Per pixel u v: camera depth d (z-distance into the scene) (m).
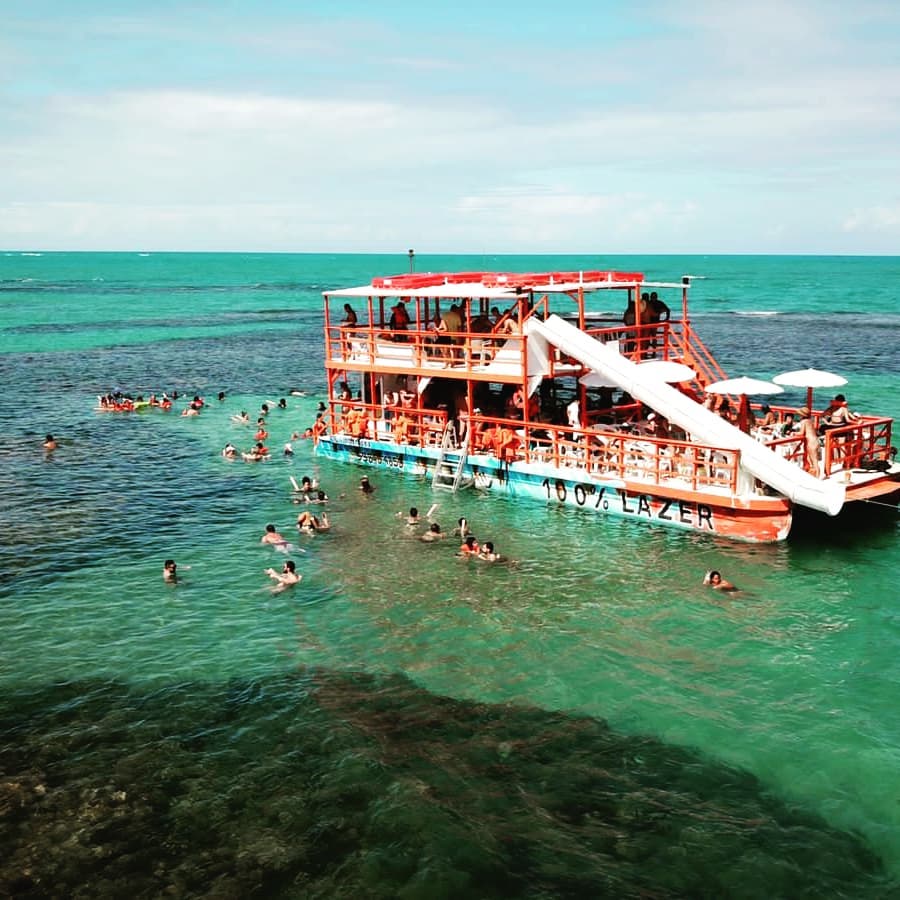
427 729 16.56
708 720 16.73
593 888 12.55
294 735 16.39
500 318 34.03
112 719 17.00
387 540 26.98
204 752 15.88
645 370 28.94
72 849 13.43
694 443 26.88
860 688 17.77
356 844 13.47
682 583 22.97
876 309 120.69
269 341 90.19
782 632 20.22
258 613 21.84
